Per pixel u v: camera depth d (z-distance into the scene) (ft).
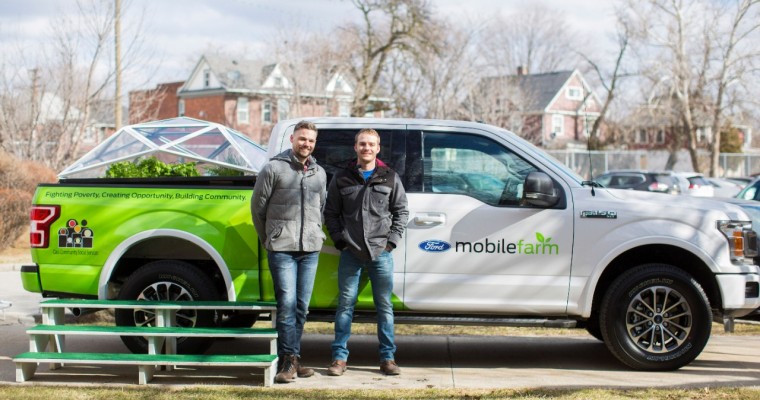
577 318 22.27
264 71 156.25
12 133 72.38
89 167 25.00
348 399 18.57
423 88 137.80
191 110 191.21
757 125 143.02
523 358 24.44
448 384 20.51
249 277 21.74
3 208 53.57
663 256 22.68
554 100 202.18
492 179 22.03
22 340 26.35
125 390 19.42
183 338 21.99
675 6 134.41
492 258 21.59
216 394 18.93
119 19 76.95
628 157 132.36
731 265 21.72
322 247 21.85
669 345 21.84
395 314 22.26
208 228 21.74
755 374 21.70
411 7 133.49
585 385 20.31
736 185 108.37
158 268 21.84
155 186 22.08
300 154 20.24
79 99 76.13
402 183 21.81
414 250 21.61
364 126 22.44
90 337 27.14
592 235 21.65
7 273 45.34
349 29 136.56
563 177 22.03
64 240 21.94
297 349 20.70
